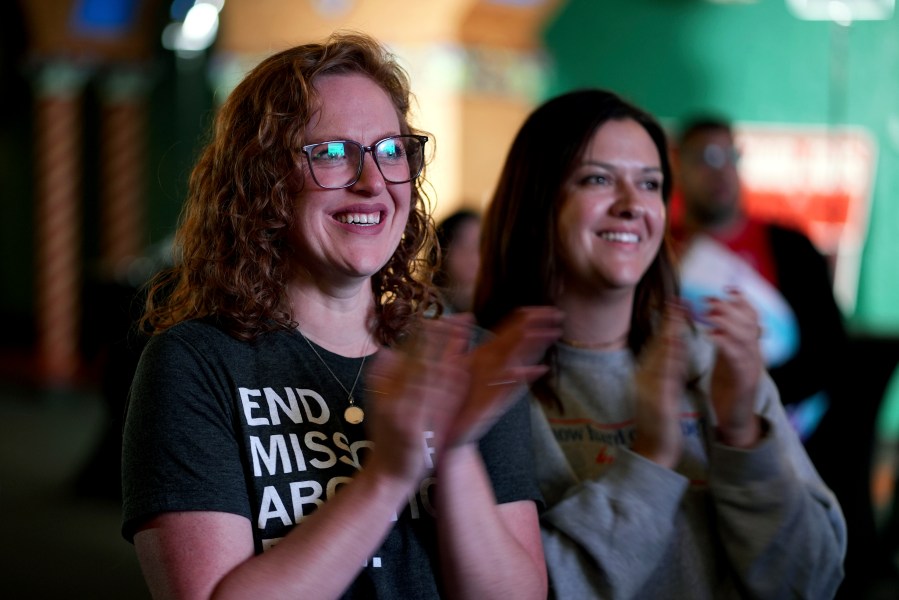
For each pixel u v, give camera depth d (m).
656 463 2.03
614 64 9.87
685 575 2.11
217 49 12.50
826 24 9.15
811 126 9.25
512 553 1.68
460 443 1.61
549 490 2.14
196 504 1.60
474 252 3.55
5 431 9.80
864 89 9.12
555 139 2.21
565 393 2.22
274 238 1.77
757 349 2.06
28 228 14.55
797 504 2.08
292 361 1.76
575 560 2.00
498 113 9.31
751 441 2.09
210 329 1.73
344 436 1.73
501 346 1.58
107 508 6.99
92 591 5.38
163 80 13.20
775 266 3.99
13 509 6.96
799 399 3.89
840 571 2.17
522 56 9.40
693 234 4.05
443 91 9.05
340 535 1.53
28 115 14.40
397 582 1.70
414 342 1.54
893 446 8.62
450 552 1.65
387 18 9.18
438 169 9.15
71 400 11.42
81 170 13.87
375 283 1.93
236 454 1.66
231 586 1.54
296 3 9.58
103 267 12.43
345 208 1.75
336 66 1.80
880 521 6.11
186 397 1.65
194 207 1.87
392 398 1.51
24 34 14.18
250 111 1.78
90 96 13.91
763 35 9.38
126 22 12.73
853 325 8.77
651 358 2.08
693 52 9.60
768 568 2.08
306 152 1.74
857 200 9.16
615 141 2.19
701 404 2.21
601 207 2.17
